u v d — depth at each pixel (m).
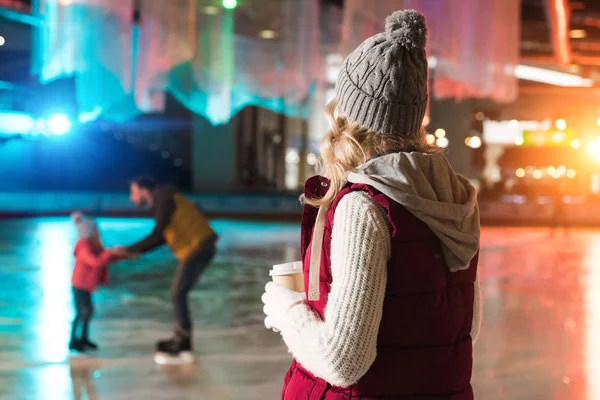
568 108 22.02
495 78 7.22
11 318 5.82
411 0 6.90
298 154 25.91
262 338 5.16
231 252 11.24
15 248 11.30
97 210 19.98
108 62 7.91
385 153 1.18
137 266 9.33
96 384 3.97
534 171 22.75
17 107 16.45
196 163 25.94
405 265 1.10
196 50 8.72
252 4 8.62
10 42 13.33
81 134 26.17
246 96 8.98
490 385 4.01
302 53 8.82
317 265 1.15
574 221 19.27
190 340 4.52
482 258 11.10
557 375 4.22
